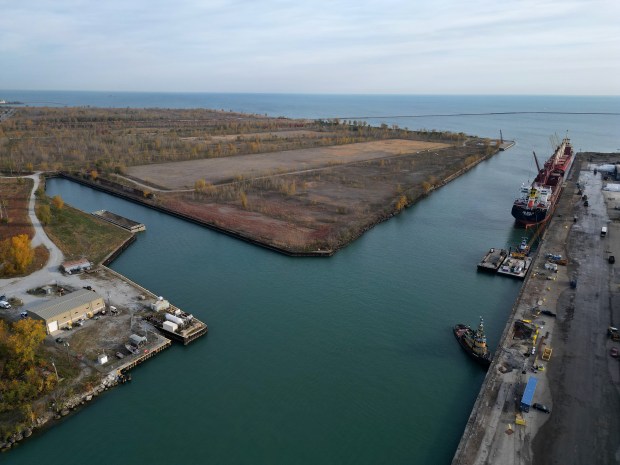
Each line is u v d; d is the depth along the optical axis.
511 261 117.38
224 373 75.31
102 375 71.94
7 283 101.06
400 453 60.00
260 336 85.62
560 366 72.50
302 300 99.19
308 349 81.69
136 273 112.25
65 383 69.38
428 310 95.44
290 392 71.00
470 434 58.94
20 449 59.94
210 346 82.50
